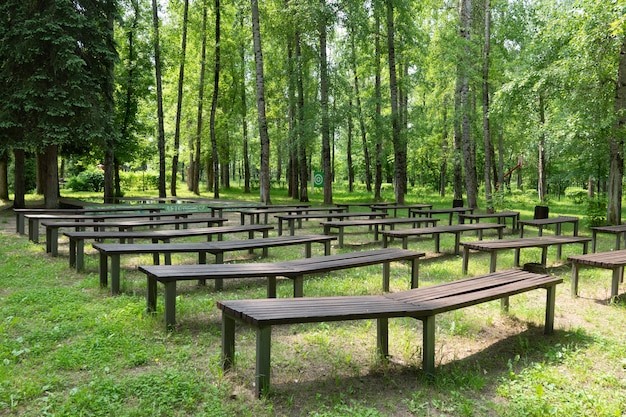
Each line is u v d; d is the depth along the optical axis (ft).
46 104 44.29
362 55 72.43
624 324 16.14
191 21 77.51
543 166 80.53
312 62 67.05
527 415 9.64
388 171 139.74
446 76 60.34
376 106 71.77
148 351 12.54
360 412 9.57
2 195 65.41
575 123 41.22
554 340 14.49
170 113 97.86
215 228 27.91
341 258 19.48
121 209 41.50
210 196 84.99
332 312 10.73
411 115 73.61
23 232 34.50
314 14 57.16
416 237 38.52
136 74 68.13
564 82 42.09
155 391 10.21
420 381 11.38
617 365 12.40
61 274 21.56
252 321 10.10
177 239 34.27
